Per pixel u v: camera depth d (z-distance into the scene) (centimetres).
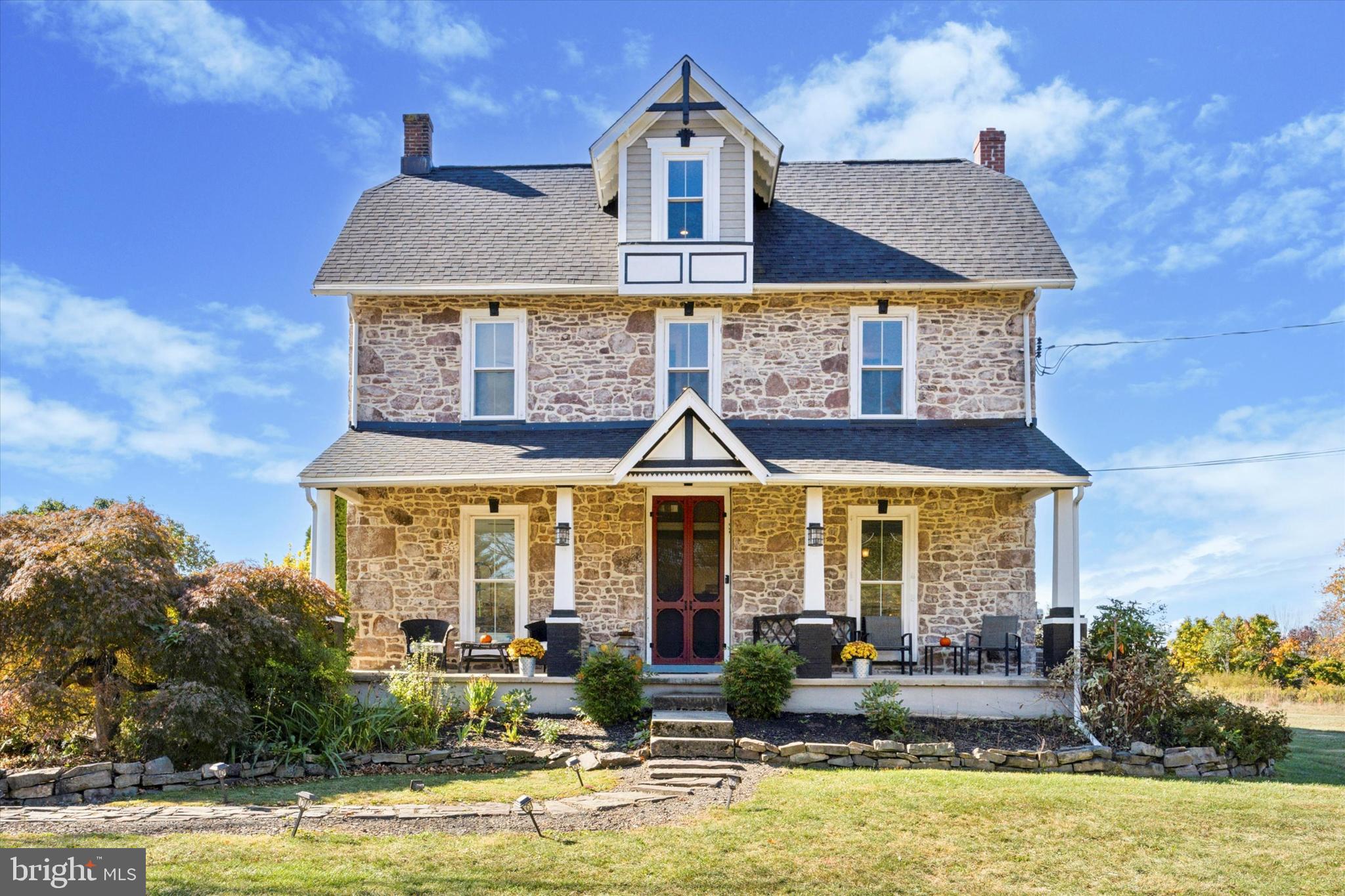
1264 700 2366
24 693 1008
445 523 1614
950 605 1581
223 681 1103
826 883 773
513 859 799
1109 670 1354
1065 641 1416
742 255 1581
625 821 910
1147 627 1427
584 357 1641
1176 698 1295
